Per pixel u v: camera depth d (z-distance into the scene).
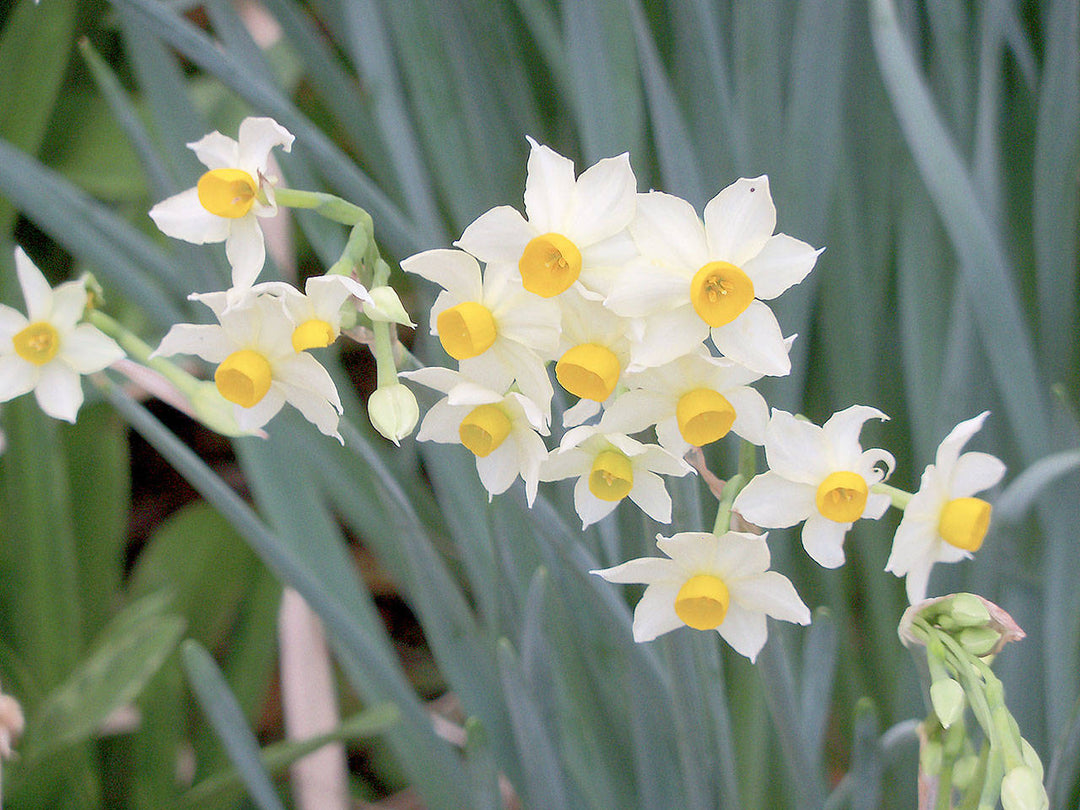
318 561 0.67
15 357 0.50
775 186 0.63
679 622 0.49
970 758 0.50
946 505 0.49
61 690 0.66
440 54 0.67
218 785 0.64
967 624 0.48
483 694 0.61
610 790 0.64
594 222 0.46
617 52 0.62
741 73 0.60
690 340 0.46
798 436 0.47
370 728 0.62
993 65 0.62
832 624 0.55
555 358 0.47
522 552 0.63
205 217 0.48
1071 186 0.63
